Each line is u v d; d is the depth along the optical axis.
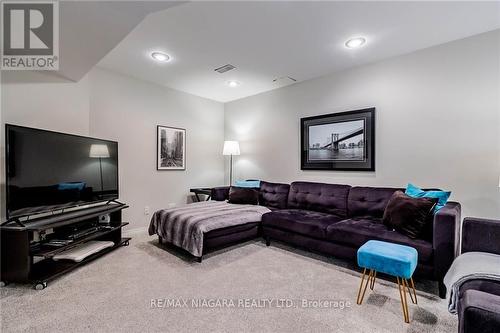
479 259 1.51
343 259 2.48
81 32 1.92
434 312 1.70
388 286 2.08
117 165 3.28
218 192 4.08
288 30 2.42
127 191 3.66
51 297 1.90
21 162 2.14
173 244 3.02
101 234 2.74
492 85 2.38
